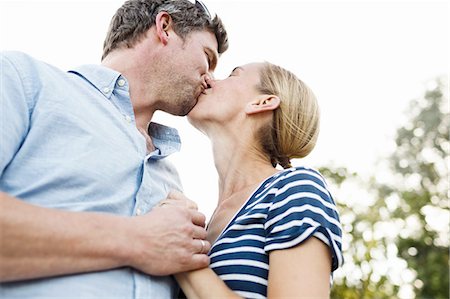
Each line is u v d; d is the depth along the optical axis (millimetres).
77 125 1571
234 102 1977
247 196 1815
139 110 2033
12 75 1499
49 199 1451
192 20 2119
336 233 1548
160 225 1500
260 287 1545
